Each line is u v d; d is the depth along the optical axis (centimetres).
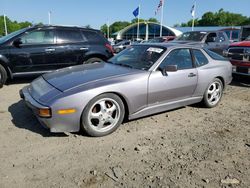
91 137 404
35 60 726
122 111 421
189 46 527
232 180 310
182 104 512
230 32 2812
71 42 771
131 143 392
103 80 408
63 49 755
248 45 775
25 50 710
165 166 335
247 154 372
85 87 387
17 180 299
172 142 400
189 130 448
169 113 526
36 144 379
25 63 716
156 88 450
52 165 329
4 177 303
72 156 351
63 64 766
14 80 802
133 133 426
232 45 824
